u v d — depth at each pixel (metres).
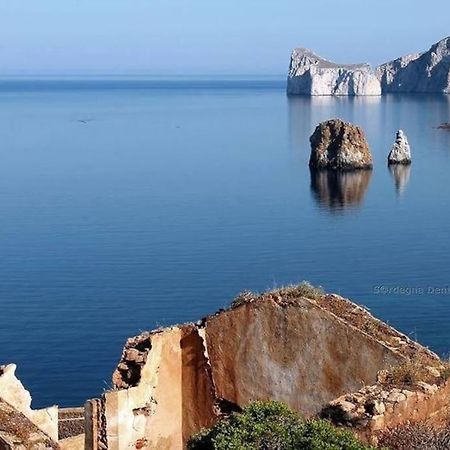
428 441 23.91
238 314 33.78
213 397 34.31
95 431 31.81
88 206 169.88
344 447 22.44
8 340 88.44
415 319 95.31
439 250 136.12
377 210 178.50
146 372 32.91
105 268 118.44
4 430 23.12
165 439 33.69
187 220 157.38
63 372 79.31
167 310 99.62
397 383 26.42
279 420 23.53
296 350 32.41
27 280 111.81
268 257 129.25
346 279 117.19
